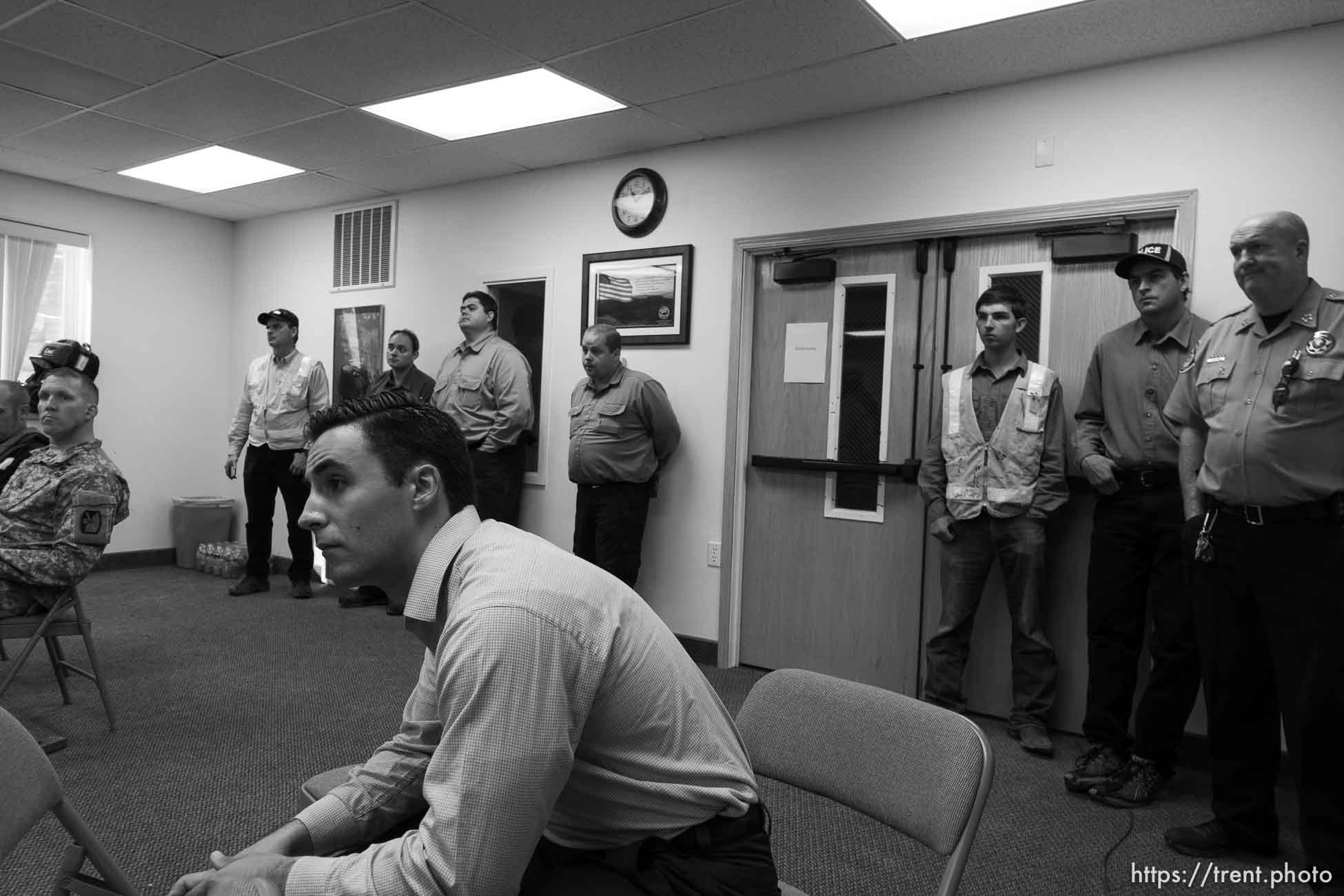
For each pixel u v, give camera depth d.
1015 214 3.38
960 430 3.31
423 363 5.34
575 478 4.12
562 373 4.71
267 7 3.11
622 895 0.97
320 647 4.18
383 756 1.18
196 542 6.14
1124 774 2.69
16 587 2.75
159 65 3.64
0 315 5.39
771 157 4.00
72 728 3.02
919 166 3.61
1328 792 2.02
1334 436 2.02
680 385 4.25
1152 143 3.12
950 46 3.11
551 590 0.93
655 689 0.99
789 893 1.25
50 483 2.80
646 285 4.36
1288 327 2.13
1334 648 2.00
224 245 6.49
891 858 2.30
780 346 4.04
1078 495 3.28
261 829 2.34
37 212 5.51
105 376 5.88
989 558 3.29
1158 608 2.71
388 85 3.76
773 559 4.05
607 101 3.79
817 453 3.93
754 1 2.88
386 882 0.83
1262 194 2.92
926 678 3.58
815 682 1.40
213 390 6.46
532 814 0.85
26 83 3.86
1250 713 2.26
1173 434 2.76
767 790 2.75
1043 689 3.13
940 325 3.62
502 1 2.97
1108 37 2.98
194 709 3.26
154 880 2.06
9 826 1.05
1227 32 2.91
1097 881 2.18
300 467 5.09
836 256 3.89
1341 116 2.80
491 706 0.85
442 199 5.27
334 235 5.84
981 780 1.16
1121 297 3.23
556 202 4.75
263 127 4.36
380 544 1.03
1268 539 2.11
